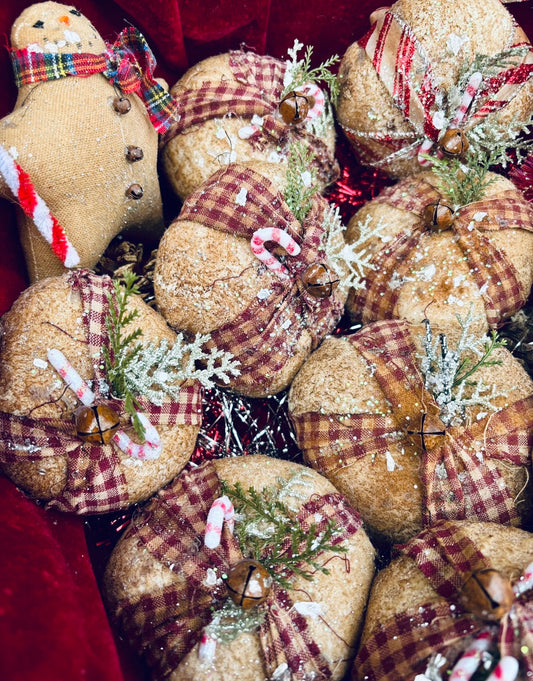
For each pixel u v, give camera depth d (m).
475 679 0.18
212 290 0.22
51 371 0.20
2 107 0.23
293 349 0.24
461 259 0.24
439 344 0.23
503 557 0.19
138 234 0.27
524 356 0.26
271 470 0.22
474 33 0.25
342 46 0.31
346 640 0.20
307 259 0.23
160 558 0.20
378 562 0.23
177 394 0.22
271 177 0.24
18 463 0.20
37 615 0.16
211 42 0.29
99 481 0.20
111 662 0.17
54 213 0.23
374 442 0.22
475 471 0.21
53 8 0.23
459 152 0.25
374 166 0.29
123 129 0.23
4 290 0.22
